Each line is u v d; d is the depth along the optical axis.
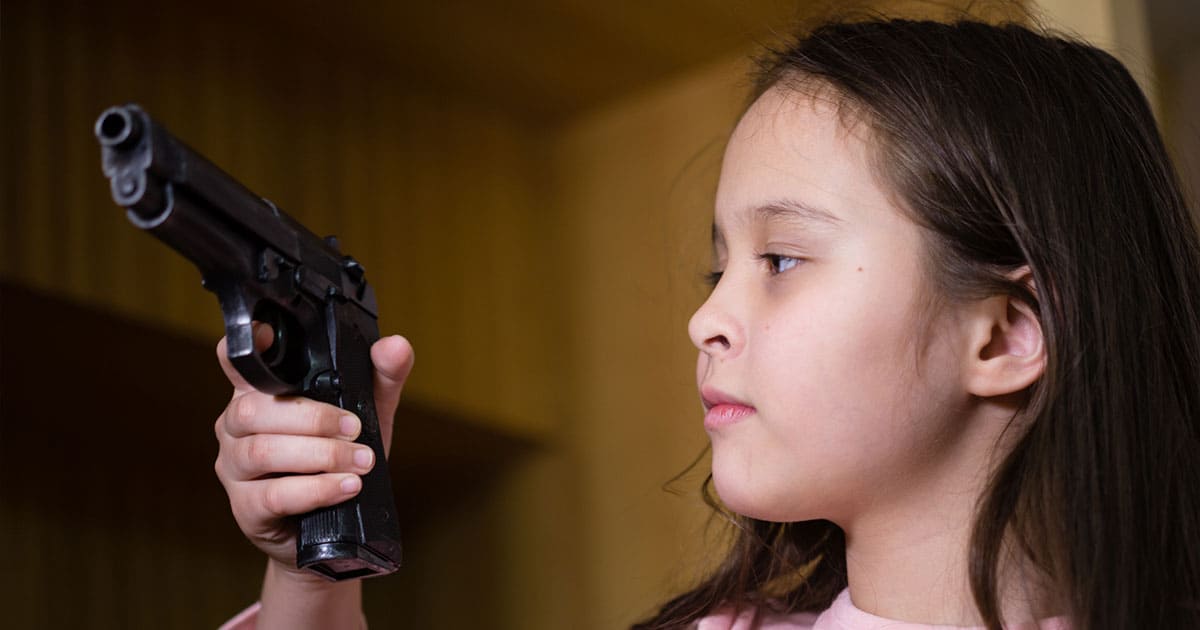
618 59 3.00
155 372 2.64
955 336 0.89
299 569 0.85
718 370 0.91
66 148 2.41
